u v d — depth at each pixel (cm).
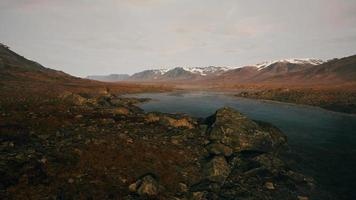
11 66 11488
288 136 4056
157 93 13575
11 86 7425
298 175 2467
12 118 3016
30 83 8894
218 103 8650
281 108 7556
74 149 2250
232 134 3144
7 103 4372
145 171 2172
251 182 2278
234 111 3528
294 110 7162
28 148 2208
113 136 2719
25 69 12038
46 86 8838
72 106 4478
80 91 8969
